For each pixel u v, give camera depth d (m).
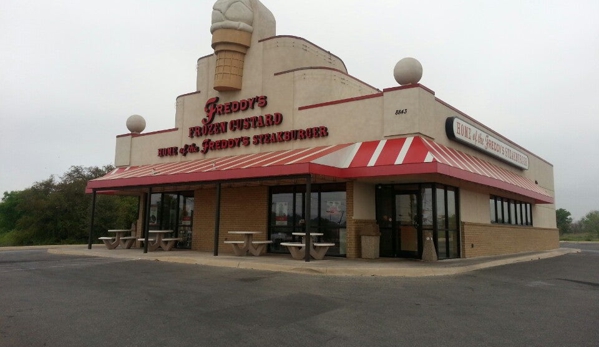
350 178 15.05
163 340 5.84
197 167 17.89
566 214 80.56
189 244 20.66
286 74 18.64
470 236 17.22
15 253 19.98
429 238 14.62
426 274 11.86
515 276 12.30
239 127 19.58
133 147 24.03
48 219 43.06
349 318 7.04
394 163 13.70
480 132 18.88
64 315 7.21
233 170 15.11
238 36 19.77
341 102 16.81
